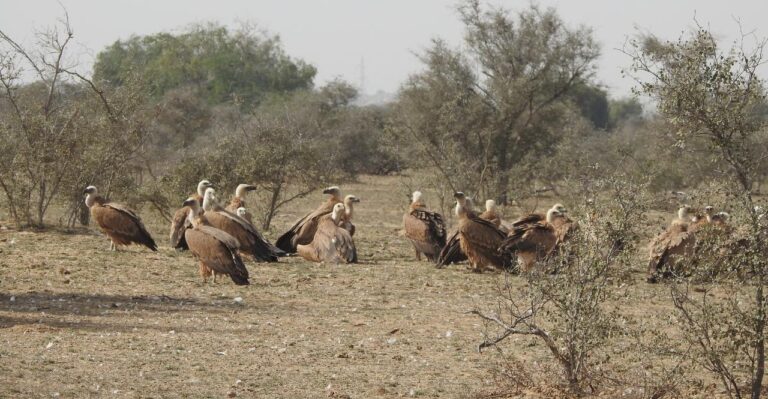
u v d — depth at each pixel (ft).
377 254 278.67
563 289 120.67
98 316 161.58
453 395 119.75
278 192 352.08
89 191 250.78
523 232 230.07
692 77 116.06
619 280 123.13
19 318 156.15
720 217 126.41
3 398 107.76
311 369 131.23
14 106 302.66
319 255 248.11
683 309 117.19
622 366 129.39
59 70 305.32
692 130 119.14
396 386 123.75
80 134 306.96
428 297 195.83
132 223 246.06
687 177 348.38
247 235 240.32
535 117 544.62
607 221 121.90
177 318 163.22
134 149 325.42
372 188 647.15
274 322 163.63
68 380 117.91
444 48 543.39
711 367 127.24
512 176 468.34
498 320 122.72
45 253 236.02
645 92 118.21
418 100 521.65
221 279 209.56
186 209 259.19
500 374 125.70
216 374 125.70
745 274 113.19
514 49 539.29
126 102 320.29
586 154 450.71
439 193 413.39
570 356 118.93
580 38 544.21
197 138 613.11
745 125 117.29
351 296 194.59
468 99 531.09
